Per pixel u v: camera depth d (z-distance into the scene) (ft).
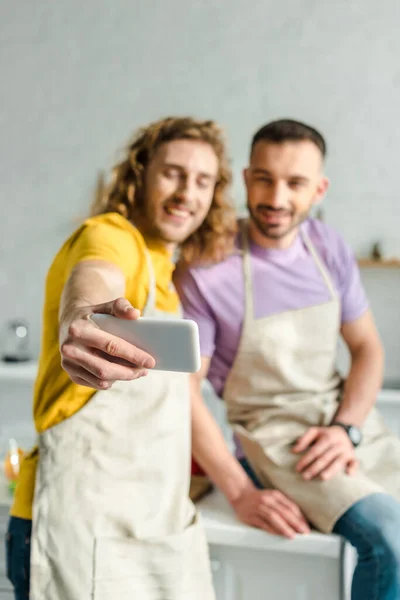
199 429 5.56
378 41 11.08
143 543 4.61
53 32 11.84
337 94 11.19
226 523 5.36
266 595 5.34
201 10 11.45
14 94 11.99
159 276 5.09
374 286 11.20
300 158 5.51
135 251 4.67
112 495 4.58
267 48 11.32
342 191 11.24
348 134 11.19
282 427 5.65
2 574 5.86
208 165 5.19
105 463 4.59
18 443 7.32
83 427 4.58
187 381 5.12
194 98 11.51
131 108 11.68
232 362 5.81
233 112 11.43
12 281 12.08
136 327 3.12
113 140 11.75
